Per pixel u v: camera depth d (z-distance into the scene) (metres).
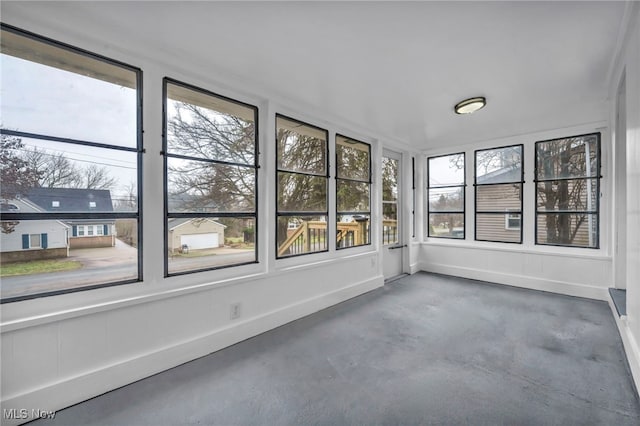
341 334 2.49
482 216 4.35
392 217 4.53
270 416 1.52
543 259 3.76
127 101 1.84
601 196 3.40
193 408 1.58
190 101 2.15
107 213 1.78
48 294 1.57
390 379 1.83
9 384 1.44
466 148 4.49
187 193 2.13
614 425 1.43
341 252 3.43
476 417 1.50
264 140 2.60
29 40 1.52
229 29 1.70
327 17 1.60
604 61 2.08
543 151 3.81
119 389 1.73
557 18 1.62
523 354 2.13
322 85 2.46
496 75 2.29
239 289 2.38
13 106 1.50
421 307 3.16
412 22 1.65
